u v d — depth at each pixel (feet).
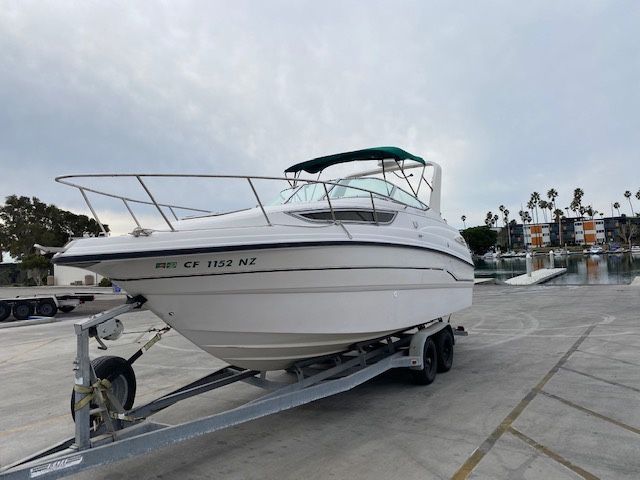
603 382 17.16
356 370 16.14
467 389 17.17
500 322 33.81
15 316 50.16
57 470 8.75
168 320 12.36
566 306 41.01
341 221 14.57
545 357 21.77
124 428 11.37
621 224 328.29
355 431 13.38
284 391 13.60
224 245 11.38
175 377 21.15
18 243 151.53
